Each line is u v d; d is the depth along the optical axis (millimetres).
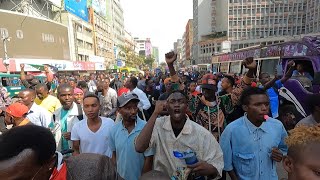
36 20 40250
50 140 1321
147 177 1854
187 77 11805
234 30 73938
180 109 2441
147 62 134125
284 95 8492
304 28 69750
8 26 35094
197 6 97125
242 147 2742
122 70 56469
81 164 1749
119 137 3146
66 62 41469
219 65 23219
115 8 117875
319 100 3010
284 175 4867
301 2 69312
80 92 5207
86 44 67312
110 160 1938
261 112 2621
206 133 2561
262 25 72500
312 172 1286
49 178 1443
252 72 4152
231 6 73375
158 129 2604
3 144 1206
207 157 2498
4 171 1170
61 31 47906
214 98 4090
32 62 33562
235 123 2846
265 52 12078
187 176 2242
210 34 88938
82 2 63781
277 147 2719
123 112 3068
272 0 70812
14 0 42938
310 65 8602
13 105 3803
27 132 1260
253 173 2688
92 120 3584
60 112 4504
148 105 5852
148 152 2625
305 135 1360
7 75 14344
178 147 2512
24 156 1188
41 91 5434
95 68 55562
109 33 98438
